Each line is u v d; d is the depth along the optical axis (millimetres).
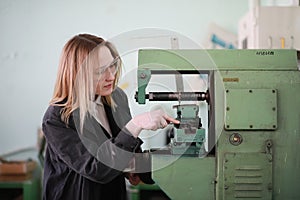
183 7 2961
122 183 1396
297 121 1246
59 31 3004
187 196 1238
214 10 2953
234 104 1238
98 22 2988
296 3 2211
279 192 1243
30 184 2617
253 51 1276
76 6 2996
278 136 1245
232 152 1236
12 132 3055
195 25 2957
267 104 1238
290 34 2105
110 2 2982
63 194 1310
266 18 2113
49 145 1327
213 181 1238
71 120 1272
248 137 1240
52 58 3014
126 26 2982
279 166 1243
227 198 1235
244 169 1234
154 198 2654
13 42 3023
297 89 1253
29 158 3006
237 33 2939
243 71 1258
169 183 1239
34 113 3039
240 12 2941
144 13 2975
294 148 1243
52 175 1325
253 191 1238
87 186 1290
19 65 3027
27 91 3035
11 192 2875
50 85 3023
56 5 3002
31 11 3012
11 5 3016
